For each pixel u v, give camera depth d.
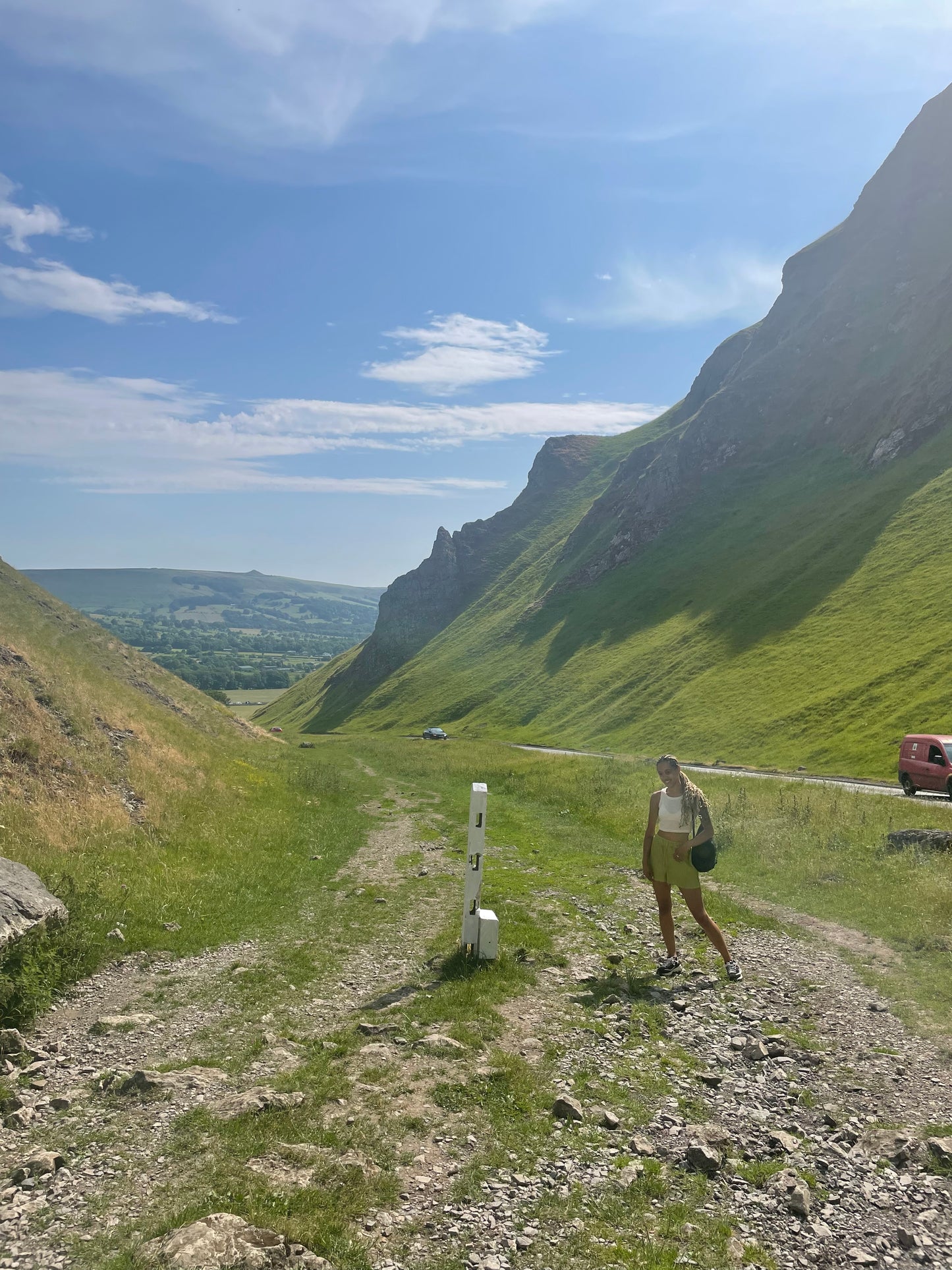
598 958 10.80
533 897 14.69
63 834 14.64
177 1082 6.68
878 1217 5.18
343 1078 6.74
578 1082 6.87
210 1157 5.41
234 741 37.81
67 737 19.52
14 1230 4.56
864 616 88.06
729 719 81.62
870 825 19.48
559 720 116.69
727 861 17.36
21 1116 6.02
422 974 10.06
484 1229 4.80
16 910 9.73
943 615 76.50
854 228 155.88
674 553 148.50
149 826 17.16
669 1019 8.59
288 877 16.34
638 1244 4.74
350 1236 4.64
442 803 29.84
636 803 24.86
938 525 95.94
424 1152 5.62
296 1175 5.26
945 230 135.25
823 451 138.75
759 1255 4.66
